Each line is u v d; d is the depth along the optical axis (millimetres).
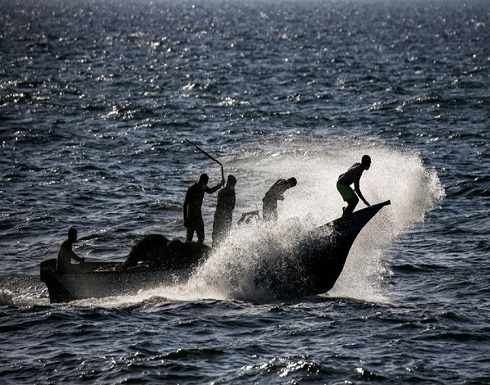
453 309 52719
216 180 97000
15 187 92125
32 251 68125
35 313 51312
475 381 41438
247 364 43406
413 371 42562
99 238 72062
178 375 42062
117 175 99562
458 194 87062
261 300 54688
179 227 76125
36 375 42219
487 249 67500
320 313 51500
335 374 42156
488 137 123312
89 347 45719
